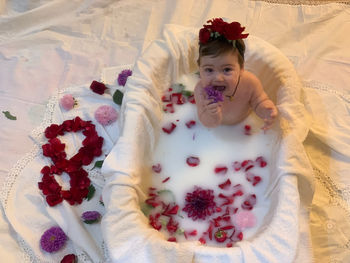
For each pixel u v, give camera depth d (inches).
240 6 65.6
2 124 53.2
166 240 34.8
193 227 38.8
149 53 47.9
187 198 40.3
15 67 60.0
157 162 44.0
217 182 42.2
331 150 47.8
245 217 37.9
